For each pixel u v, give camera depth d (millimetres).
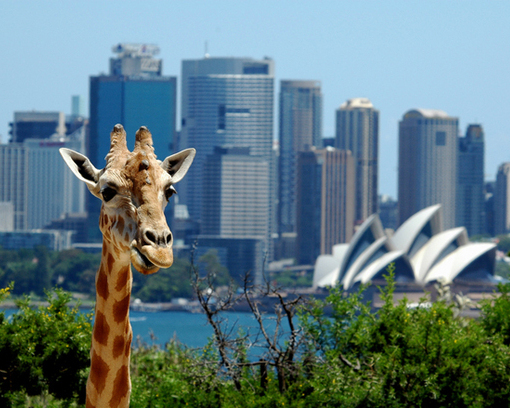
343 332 47594
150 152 23969
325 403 41562
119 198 23109
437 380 42375
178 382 45438
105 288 25219
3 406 40438
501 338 46969
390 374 41906
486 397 42719
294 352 44312
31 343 41656
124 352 25891
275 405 40969
